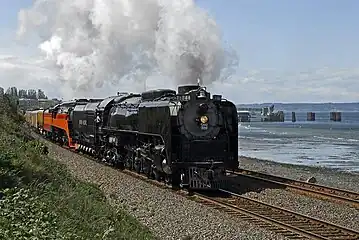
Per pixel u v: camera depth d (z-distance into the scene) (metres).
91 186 19.05
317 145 64.50
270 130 111.25
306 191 21.64
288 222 15.64
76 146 42.62
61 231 10.02
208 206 18.08
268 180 24.66
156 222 15.45
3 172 14.25
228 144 22.56
